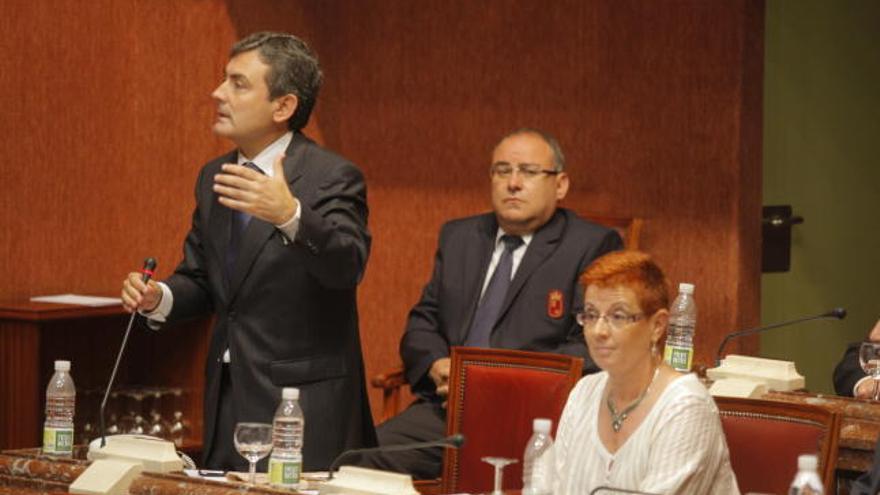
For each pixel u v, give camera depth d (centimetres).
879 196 2616
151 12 1931
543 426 1041
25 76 1788
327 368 1300
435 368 1683
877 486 1059
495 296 1697
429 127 2194
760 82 2064
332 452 1298
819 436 1112
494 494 1018
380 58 2216
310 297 1287
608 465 1047
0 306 1698
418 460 1644
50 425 1154
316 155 1303
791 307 2495
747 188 2053
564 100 2119
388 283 2219
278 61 1291
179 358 1883
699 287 2053
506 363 1450
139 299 1276
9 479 1122
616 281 1035
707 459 1025
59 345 1812
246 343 1289
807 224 2512
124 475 1062
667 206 2070
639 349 1038
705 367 1584
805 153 2508
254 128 1294
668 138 2066
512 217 1689
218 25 2019
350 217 1273
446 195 2188
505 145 1705
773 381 1442
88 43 1859
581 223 1709
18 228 1788
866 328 2602
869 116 2605
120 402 1841
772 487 1118
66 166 1841
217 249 1310
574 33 2111
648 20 2072
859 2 2586
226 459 1305
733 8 2027
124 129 1908
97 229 1883
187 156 1992
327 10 2219
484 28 2161
